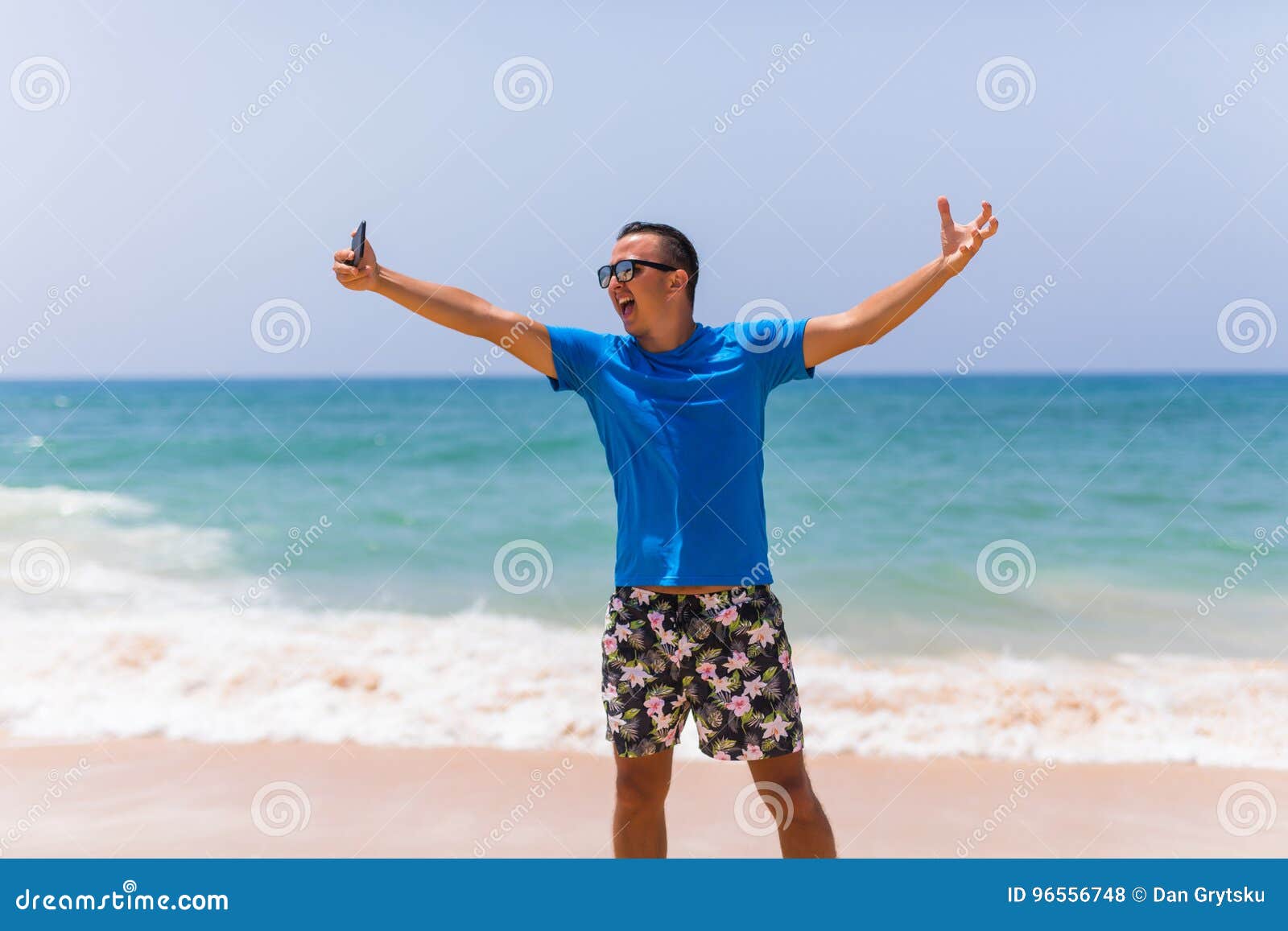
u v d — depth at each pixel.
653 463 3.01
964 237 2.99
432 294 3.06
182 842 4.25
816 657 7.29
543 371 3.21
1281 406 27.34
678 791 4.82
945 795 4.92
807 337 3.07
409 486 15.48
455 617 8.27
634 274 3.08
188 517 12.89
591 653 7.26
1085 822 4.56
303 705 6.19
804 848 3.10
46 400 45.41
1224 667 6.97
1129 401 31.39
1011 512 12.55
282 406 34.94
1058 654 7.31
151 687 6.45
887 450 18.50
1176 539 11.12
